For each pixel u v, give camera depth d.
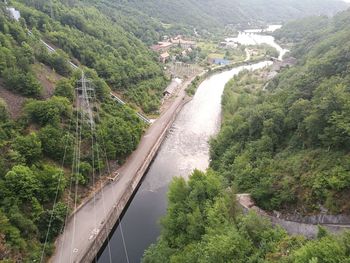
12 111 63.81
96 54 108.12
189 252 45.03
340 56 78.44
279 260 36.66
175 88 140.25
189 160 90.00
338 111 52.78
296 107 64.12
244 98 111.62
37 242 50.72
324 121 54.47
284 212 50.19
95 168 70.06
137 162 81.06
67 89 77.94
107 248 59.84
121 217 67.19
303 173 51.53
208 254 40.59
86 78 88.25
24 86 68.75
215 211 47.88
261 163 60.69
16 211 49.69
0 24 81.94
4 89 67.25
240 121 81.94
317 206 46.59
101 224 58.69
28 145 58.28
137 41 154.12
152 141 92.75
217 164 76.19
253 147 67.88
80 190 65.25
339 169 46.62
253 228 43.31
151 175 83.00
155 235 63.59
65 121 70.56
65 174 63.47
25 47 80.50
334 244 31.59
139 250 59.91
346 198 44.34
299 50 163.88
